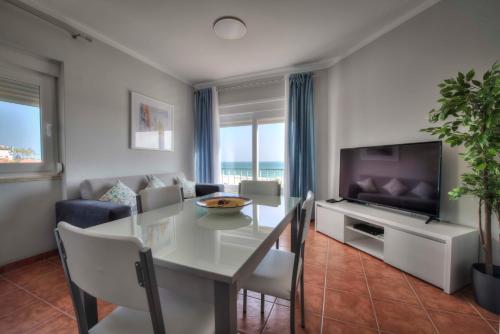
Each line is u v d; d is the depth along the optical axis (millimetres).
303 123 3459
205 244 864
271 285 1103
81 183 2377
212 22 2373
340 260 2189
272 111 3854
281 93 3752
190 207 1555
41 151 2256
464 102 1356
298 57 3178
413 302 1548
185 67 3508
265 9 2174
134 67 3064
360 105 2848
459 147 1905
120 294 590
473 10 1810
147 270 539
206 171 4191
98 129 2627
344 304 1535
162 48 2920
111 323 788
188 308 870
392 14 2270
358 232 2611
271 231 1029
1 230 1973
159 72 3486
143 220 1224
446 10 1980
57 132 2365
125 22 2359
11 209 2027
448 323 1354
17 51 2035
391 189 2318
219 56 3150
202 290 697
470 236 1709
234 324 682
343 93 3104
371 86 2695
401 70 2357
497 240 1711
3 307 1490
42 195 2225
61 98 2326
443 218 2012
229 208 1266
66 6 2100
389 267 2043
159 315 578
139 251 530
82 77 2459
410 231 1872
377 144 2635
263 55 3117
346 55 3045
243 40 2730
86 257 595
